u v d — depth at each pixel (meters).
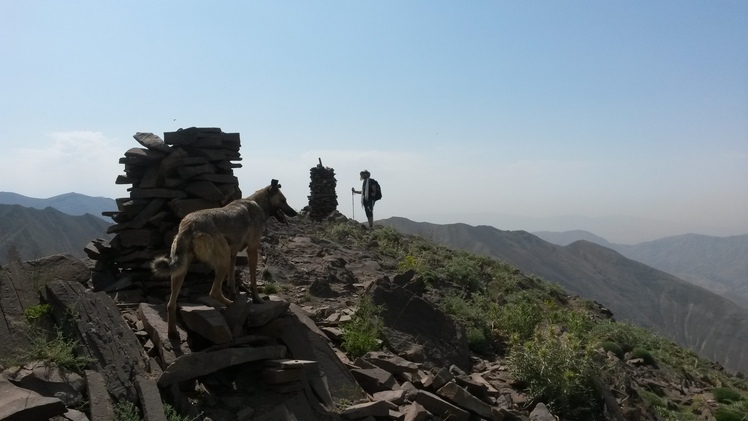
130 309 5.51
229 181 6.38
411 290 8.41
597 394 6.87
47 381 3.79
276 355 4.96
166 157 6.11
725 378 10.64
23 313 4.45
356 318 6.84
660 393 8.80
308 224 15.14
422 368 6.56
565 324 10.33
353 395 5.30
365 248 12.98
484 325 8.54
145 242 6.04
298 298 7.72
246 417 4.37
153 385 4.07
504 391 6.67
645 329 12.77
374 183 16.12
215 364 4.48
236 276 6.36
